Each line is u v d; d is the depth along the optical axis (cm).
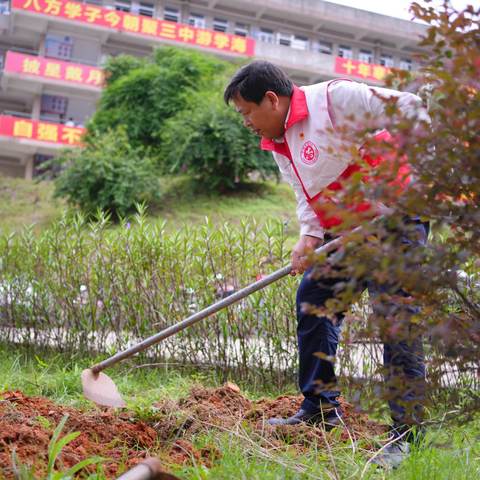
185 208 1797
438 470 260
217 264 532
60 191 1761
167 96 2069
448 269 183
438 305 189
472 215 173
